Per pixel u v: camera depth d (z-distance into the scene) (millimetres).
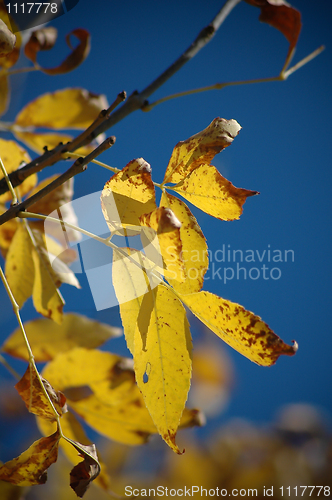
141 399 646
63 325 672
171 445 563
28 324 674
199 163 578
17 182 622
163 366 567
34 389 587
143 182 569
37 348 670
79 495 575
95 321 675
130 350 566
